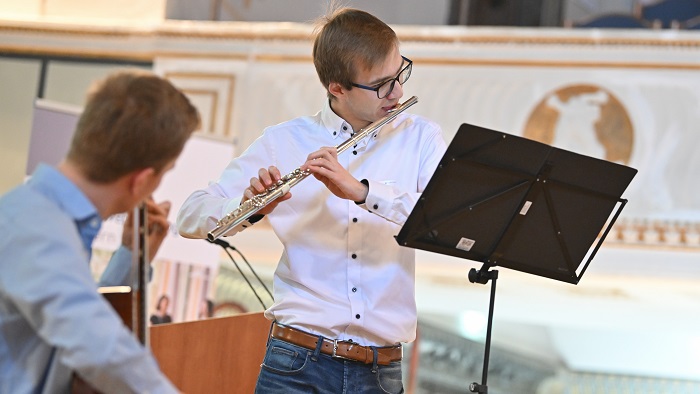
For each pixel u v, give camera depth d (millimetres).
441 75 18531
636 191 17562
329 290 7172
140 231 5629
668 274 17219
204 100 19594
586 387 26453
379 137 7520
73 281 4715
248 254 19109
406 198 6926
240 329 9281
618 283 18219
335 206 7316
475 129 6633
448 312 24203
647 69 17844
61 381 5023
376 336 7125
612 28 20562
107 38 20609
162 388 4914
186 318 14664
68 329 4668
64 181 5020
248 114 19344
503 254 7371
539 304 21688
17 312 4875
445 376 25516
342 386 7004
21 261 4695
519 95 18250
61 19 21547
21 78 21234
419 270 19203
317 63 7414
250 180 6977
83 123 5016
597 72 18016
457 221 7039
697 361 24734
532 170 6988
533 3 21391
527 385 26406
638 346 24922
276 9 21156
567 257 7500
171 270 14664
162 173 5254
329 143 7566
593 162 7043
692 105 17625
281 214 7395
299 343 7055
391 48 7223
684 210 17359
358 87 7199
